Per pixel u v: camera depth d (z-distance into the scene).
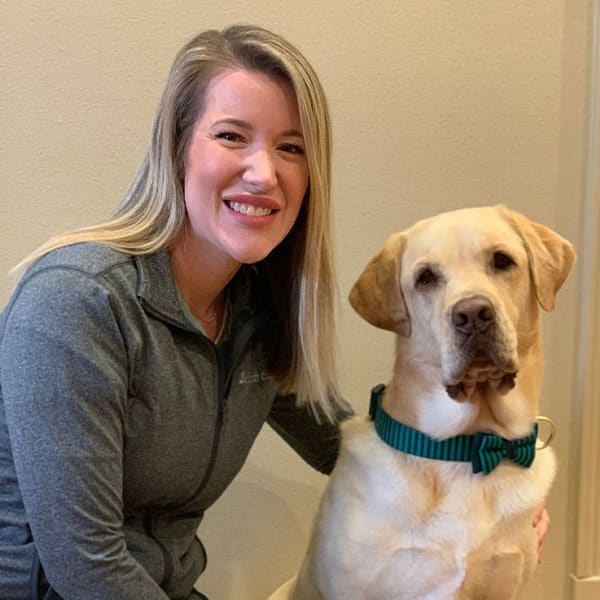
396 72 1.66
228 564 1.78
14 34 1.51
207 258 1.17
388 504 1.16
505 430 1.17
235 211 1.11
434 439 1.16
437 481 1.17
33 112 1.55
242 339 1.21
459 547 1.14
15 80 1.53
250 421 1.27
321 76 1.63
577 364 1.80
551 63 1.71
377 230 1.71
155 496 1.16
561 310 1.78
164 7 1.56
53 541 0.98
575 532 1.84
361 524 1.17
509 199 1.74
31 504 0.98
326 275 1.27
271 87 1.11
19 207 1.58
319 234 1.22
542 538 1.33
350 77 1.64
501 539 1.16
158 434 1.11
